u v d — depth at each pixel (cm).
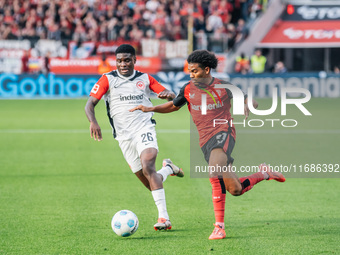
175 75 5178
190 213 1392
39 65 5388
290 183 1789
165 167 1346
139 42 5472
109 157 2309
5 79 5316
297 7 6281
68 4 6009
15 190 1680
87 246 1110
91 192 1655
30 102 4931
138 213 1397
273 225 1271
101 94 1279
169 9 6006
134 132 1283
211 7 6009
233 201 1532
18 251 1080
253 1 6166
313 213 1388
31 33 5747
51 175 1920
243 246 1103
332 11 6194
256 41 5997
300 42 6000
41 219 1333
